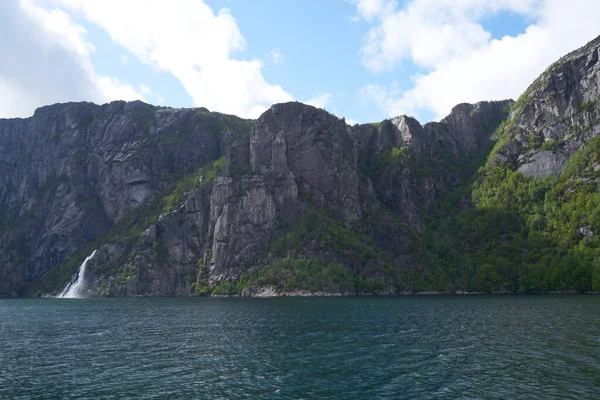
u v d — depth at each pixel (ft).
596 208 592.60
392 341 193.47
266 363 154.71
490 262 632.38
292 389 123.13
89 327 268.62
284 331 230.68
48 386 129.90
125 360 163.53
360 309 353.10
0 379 137.90
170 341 205.67
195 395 119.24
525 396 112.16
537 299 430.61
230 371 143.84
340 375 136.87
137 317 329.31
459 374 134.31
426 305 383.86
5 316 357.41
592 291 529.86
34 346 198.29
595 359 148.25
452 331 218.18
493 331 214.07
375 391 120.06
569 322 238.07
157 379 135.54
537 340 185.06
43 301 626.64
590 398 109.91
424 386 123.34
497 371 136.36
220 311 365.40
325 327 243.19
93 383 132.46
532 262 606.14
